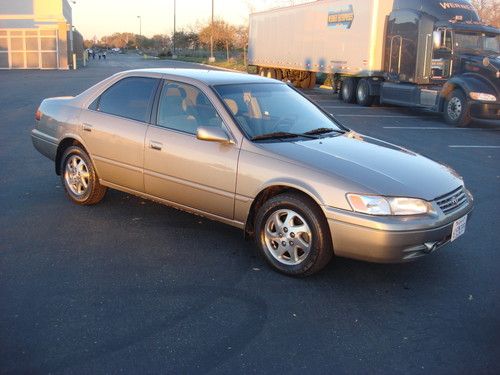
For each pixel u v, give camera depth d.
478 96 13.88
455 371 3.21
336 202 4.12
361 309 3.96
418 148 10.84
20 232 5.32
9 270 4.44
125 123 5.50
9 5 44.59
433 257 5.00
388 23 18.66
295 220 4.41
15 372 3.07
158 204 6.32
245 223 4.70
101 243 5.10
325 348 3.42
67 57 42.69
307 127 5.22
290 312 3.88
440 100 15.19
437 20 16.16
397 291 4.28
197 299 4.03
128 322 3.66
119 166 5.57
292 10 25.50
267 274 4.52
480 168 9.02
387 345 3.48
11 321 3.63
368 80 19.84
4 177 7.48
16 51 41.84
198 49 80.50
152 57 87.25
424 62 16.59
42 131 6.44
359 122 15.18
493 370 3.23
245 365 3.20
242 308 3.91
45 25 42.41
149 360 3.22
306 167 4.32
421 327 3.72
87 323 3.63
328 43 22.31
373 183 4.14
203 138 4.62
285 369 3.18
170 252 4.93
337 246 4.17
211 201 4.88
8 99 18.16
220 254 4.92
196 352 3.32
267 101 5.34
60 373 3.07
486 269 4.75
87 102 5.97
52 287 4.16
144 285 4.24
